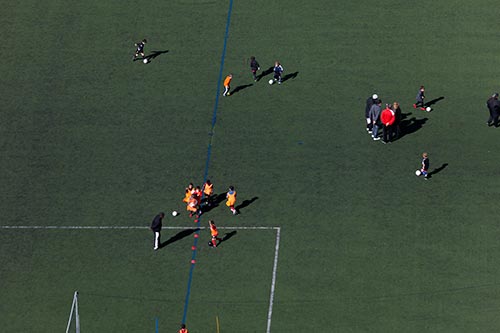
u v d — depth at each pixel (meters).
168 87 172.00
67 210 156.38
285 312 143.00
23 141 165.88
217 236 151.12
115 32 180.25
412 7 181.50
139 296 145.50
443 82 170.50
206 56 176.00
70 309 144.25
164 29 180.25
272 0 183.88
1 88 173.12
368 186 157.12
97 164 162.25
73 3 185.38
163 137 165.25
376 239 150.62
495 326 140.12
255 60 170.12
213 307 143.88
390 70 172.50
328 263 148.00
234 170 160.00
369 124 162.62
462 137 163.00
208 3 184.00
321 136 163.88
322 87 170.75
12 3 186.00
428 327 140.50
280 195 156.50
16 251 151.62
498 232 150.62
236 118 167.12
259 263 148.38
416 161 160.00
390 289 144.75
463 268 146.62
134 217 155.00
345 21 179.88
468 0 182.12
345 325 141.25
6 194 159.00
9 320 143.50
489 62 172.88
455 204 154.25
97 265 149.38
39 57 177.38
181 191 157.75
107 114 168.75
